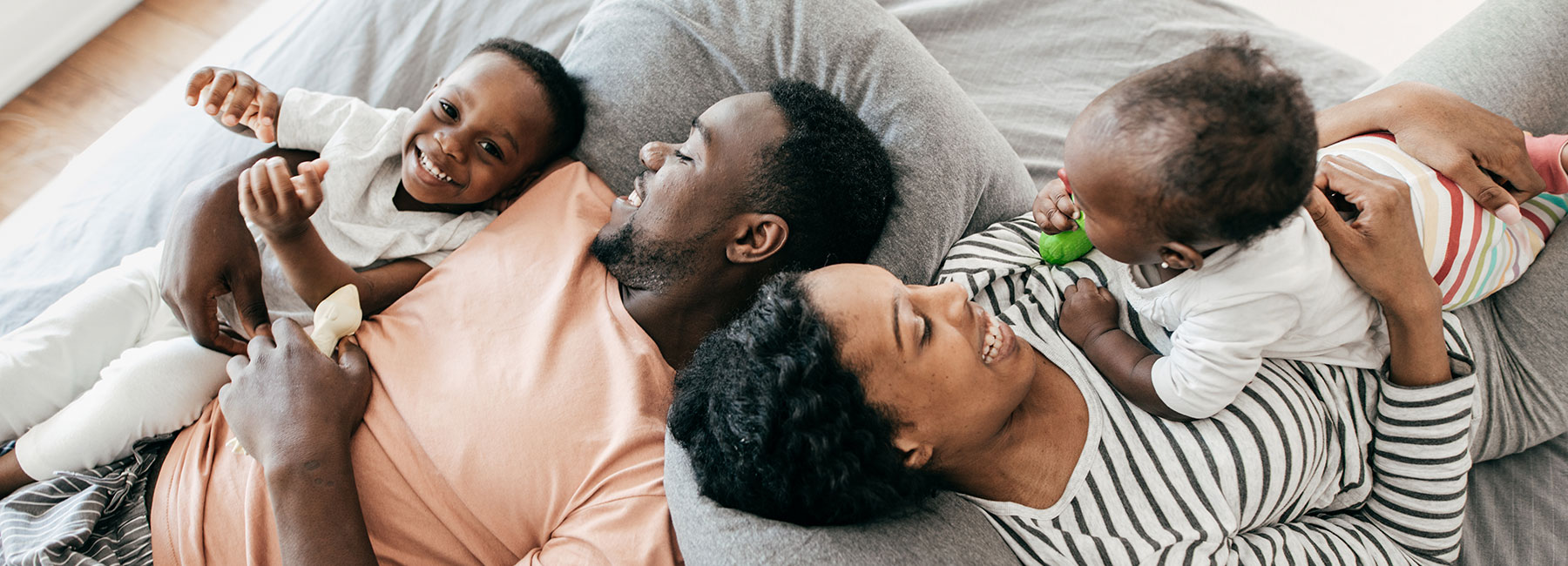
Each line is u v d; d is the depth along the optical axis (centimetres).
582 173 117
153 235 131
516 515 95
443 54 148
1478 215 92
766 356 76
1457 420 88
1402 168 93
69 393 108
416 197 115
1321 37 186
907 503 80
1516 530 107
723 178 98
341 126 117
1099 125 71
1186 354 83
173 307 106
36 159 169
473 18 150
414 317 104
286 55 147
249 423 91
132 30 186
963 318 79
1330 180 88
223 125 116
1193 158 67
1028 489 88
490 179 115
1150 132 68
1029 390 89
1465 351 92
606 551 88
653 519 89
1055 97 151
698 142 100
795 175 99
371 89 144
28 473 101
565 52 135
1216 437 86
